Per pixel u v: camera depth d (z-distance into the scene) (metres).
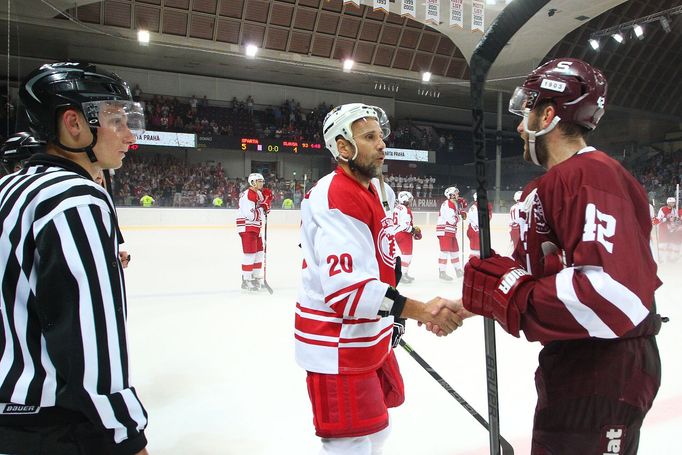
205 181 21.44
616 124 27.44
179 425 2.87
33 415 1.04
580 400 1.18
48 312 1.01
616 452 1.17
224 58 20.48
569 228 1.12
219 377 3.65
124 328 1.10
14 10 16.16
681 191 21.28
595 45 18.17
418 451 2.53
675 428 2.77
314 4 18.86
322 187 1.59
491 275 1.19
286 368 3.85
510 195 25.12
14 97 19.67
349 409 1.54
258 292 6.96
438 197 23.67
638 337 1.18
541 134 1.27
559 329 1.06
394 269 1.72
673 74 26.50
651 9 22.25
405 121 27.19
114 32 17.47
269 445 2.63
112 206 1.18
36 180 1.07
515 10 1.08
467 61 21.45
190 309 5.88
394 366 1.89
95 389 1.01
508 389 3.39
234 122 23.05
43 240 1.01
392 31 20.42
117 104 1.21
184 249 11.43
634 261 1.03
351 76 22.83
